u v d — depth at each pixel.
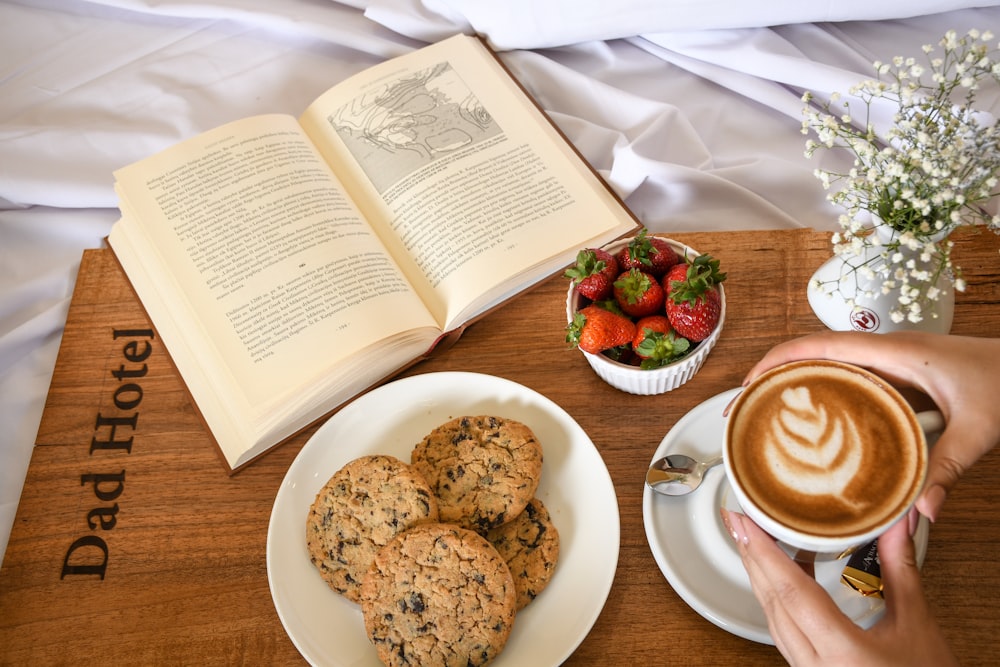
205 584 0.95
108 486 1.02
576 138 1.37
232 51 1.51
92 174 1.41
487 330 1.09
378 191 1.15
